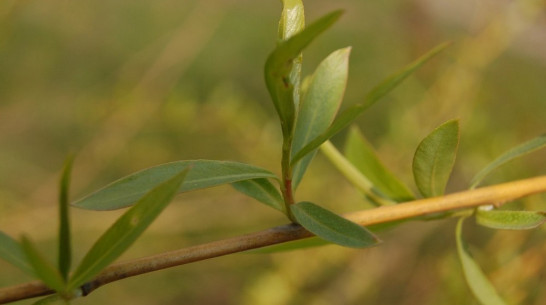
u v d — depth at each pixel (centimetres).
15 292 18
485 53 48
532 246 43
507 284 38
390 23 78
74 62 88
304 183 52
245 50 98
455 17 71
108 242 18
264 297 47
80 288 19
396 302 52
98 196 19
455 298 39
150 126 66
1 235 18
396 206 22
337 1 89
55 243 62
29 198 64
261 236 20
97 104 65
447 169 22
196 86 94
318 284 54
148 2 98
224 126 55
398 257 52
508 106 58
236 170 20
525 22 48
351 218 21
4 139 75
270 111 93
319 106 21
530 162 47
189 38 66
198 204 57
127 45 94
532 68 61
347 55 21
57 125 79
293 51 17
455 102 48
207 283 62
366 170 25
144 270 19
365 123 79
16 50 80
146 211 18
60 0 84
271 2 103
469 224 56
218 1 69
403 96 53
